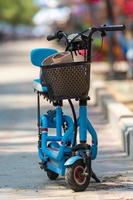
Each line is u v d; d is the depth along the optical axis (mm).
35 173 11078
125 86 24562
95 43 30906
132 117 14219
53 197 9438
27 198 9461
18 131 15977
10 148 13586
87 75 9469
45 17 62812
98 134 15070
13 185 10266
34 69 40250
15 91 26188
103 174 10797
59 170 9758
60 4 54219
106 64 36188
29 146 13766
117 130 14352
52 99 9562
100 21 37406
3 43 111812
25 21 177125
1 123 17438
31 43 111500
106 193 9508
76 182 9539
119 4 35281
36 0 65625
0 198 9508
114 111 15445
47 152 9969
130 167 11391
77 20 54312
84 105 9688
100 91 20969
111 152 12805
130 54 27438
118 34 29938
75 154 9648
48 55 10062
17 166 11703
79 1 48406
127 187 9859
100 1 35062
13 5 164125
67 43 9703
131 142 12133
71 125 9719
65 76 9375
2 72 38188
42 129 10039
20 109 20359
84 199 9211
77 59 9891
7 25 157000
